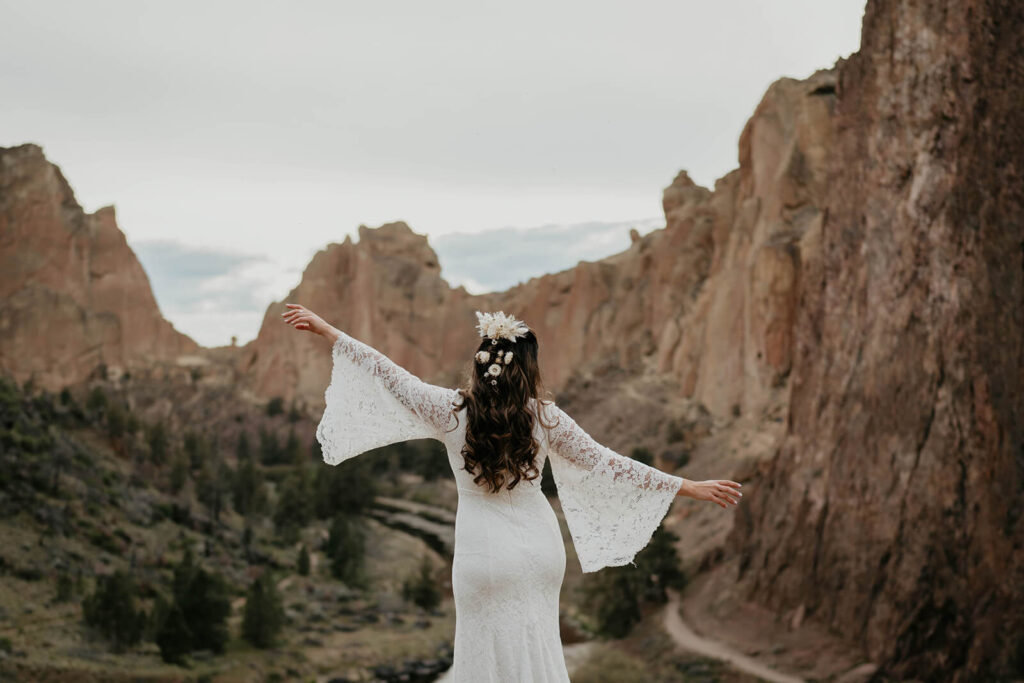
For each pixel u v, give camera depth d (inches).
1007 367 1728.6
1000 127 1845.5
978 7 1939.0
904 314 1953.7
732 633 2185.0
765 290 4109.3
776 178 4453.7
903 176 2038.6
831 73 4675.2
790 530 2209.6
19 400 4379.9
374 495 4990.2
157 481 4530.0
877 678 1754.4
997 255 1795.0
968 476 1742.1
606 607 2470.5
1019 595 1636.3
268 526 4458.7
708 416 4443.9
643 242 7396.7
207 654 2396.7
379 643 2689.5
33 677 2009.1
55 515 3253.0
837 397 2151.8
